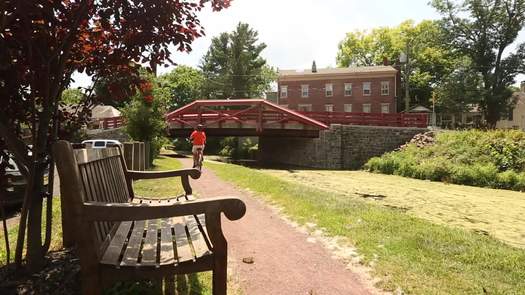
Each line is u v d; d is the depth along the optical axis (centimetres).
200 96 6956
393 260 494
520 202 1510
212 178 1509
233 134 3491
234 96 6128
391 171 2802
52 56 401
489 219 1093
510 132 2656
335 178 2333
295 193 1004
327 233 637
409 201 1416
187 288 384
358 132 3528
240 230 673
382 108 5191
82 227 279
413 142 3312
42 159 410
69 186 277
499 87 5259
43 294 343
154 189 1066
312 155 3469
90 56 471
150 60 460
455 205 1352
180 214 293
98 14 410
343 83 5338
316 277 452
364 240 578
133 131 2122
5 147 405
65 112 500
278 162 4025
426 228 650
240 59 6028
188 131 3588
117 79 481
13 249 530
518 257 514
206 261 301
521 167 2253
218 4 452
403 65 6262
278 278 447
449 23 5512
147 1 412
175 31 451
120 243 340
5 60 374
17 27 375
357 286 427
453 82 5212
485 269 477
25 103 423
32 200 399
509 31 5197
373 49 7069
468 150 2620
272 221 742
